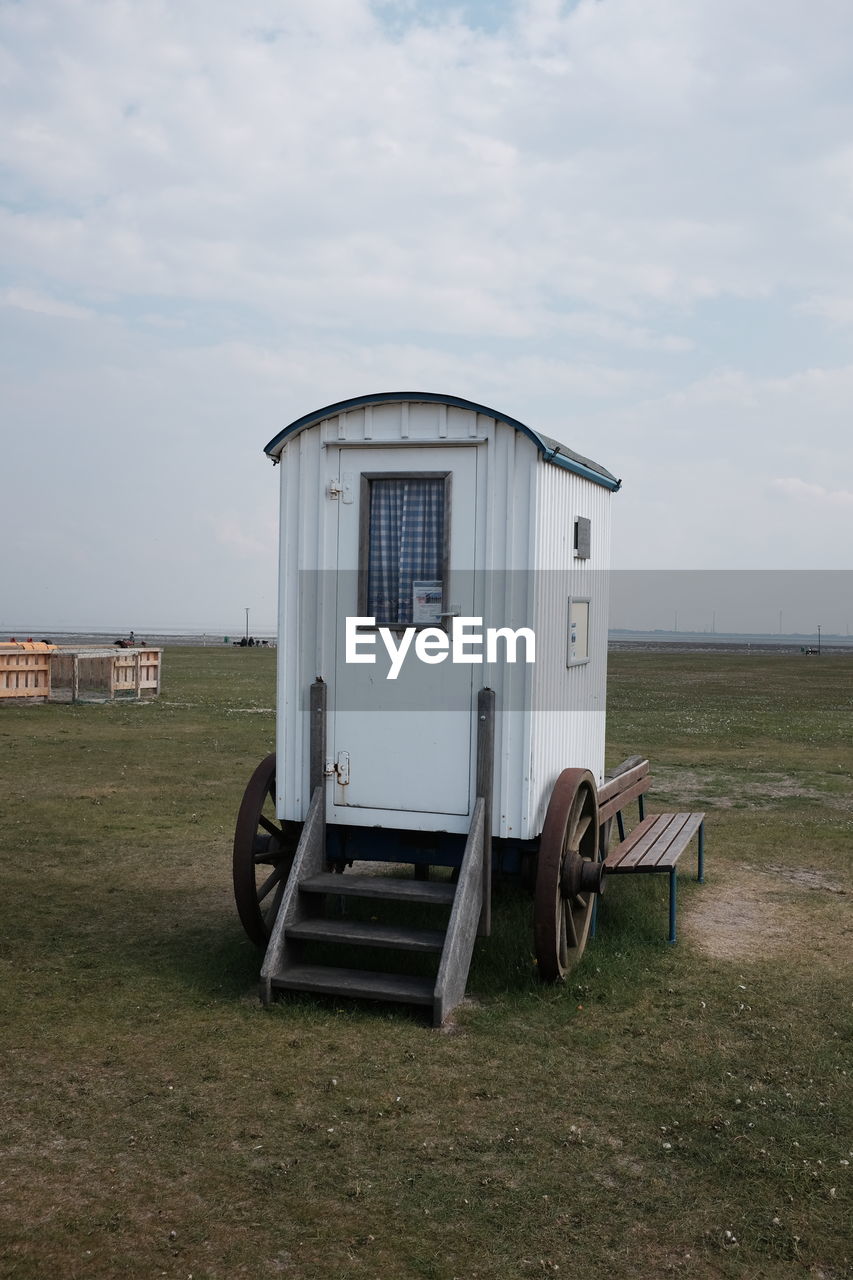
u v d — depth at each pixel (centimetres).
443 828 654
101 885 873
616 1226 396
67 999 615
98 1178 422
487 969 665
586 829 722
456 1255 377
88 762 1491
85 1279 360
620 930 764
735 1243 386
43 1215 396
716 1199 415
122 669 2391
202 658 4344
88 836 1048
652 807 1244
